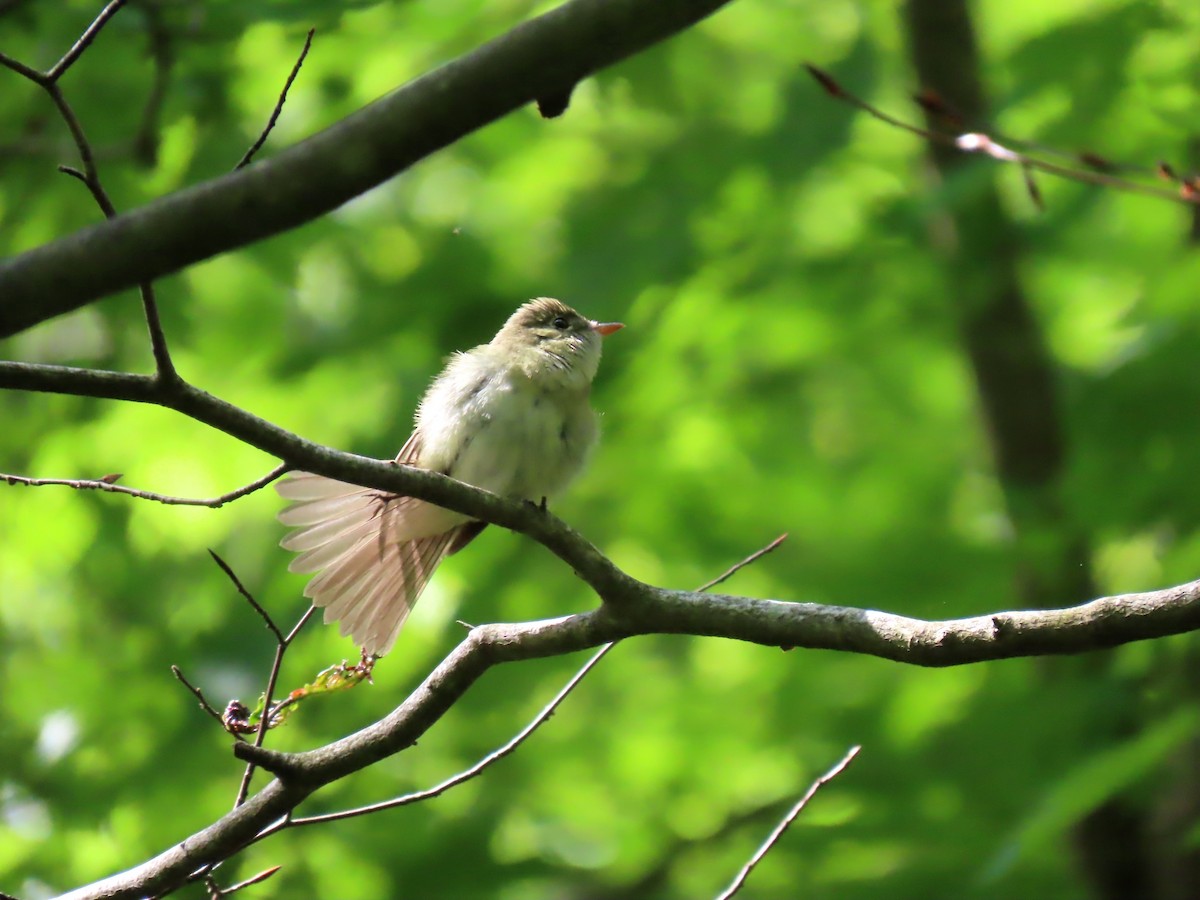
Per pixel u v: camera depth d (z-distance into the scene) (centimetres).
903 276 1335
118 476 536
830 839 1101
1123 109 1129
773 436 1466
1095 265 1353
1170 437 1038
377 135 389
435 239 1520
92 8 1048
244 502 1470
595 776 1470
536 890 1450
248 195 392
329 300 1497
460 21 1229
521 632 615
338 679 621
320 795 1348
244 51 1171
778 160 1316
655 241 1376
